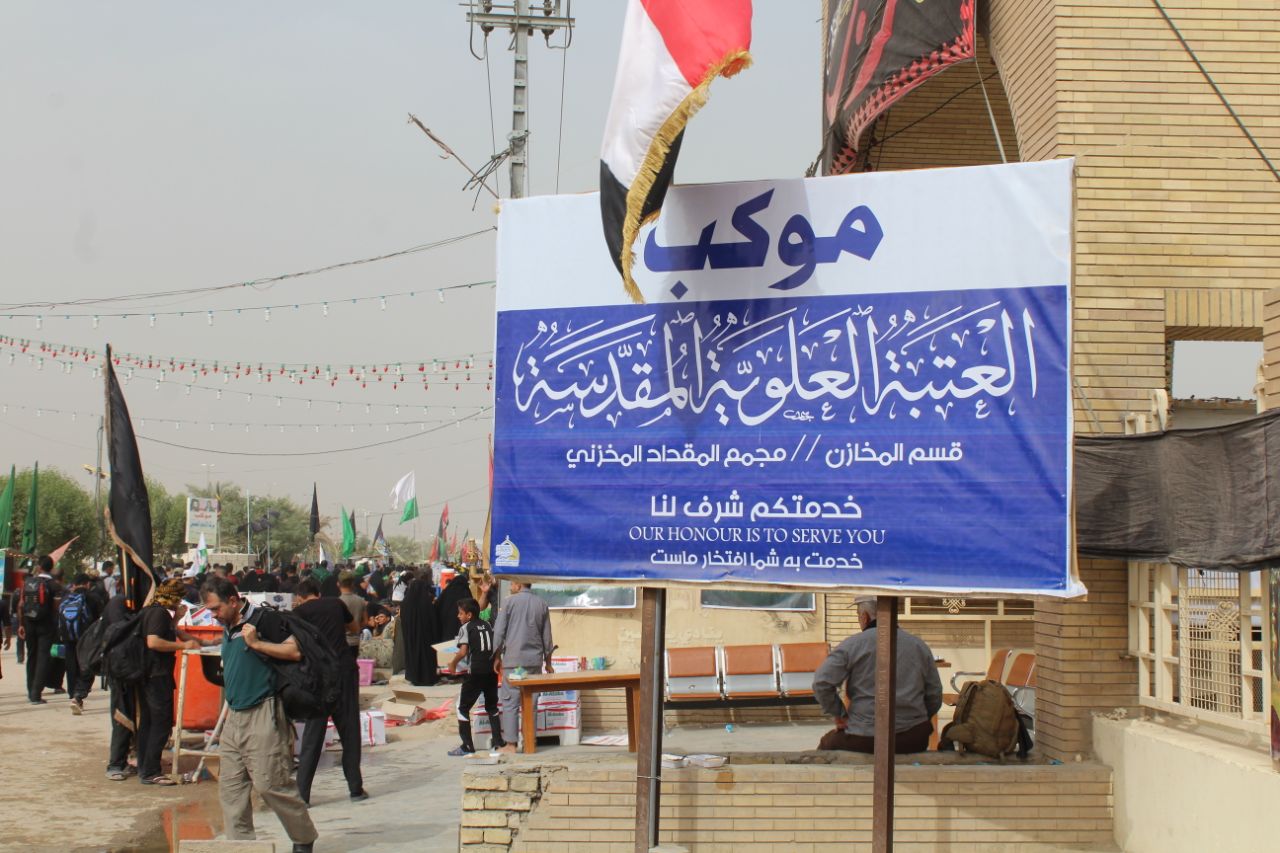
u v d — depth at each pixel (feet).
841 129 34.14
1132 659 23.30
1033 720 26.40
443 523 157.58
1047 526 18.56
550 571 20.75
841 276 19.85
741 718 36.88
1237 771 18.28
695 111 17.85
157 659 31.78
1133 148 24.57
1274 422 17.63
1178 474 20.35
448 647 49.19
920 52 28.45
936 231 19.47
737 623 38.50
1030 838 21.89
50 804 29.17
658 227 20.76
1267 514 17.71
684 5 18.21
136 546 33.12
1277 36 24.75
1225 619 20.24
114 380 33.71
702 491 20.16
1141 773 21.11
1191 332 25.18
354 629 30.50
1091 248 24.34
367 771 33.99
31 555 90.74
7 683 59.21
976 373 19.07
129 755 34.50
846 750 23.41
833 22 35.53
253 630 22.53
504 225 21.70
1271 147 24.58
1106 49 24.77
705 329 20.43
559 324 21.25
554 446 21.01
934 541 18.98
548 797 22.38
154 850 24.62
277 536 348.59
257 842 19.65
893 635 18.86
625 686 28.32
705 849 21.86
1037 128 25.75
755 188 20.33
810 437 19.74
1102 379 24.06
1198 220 24.45
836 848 21.72
